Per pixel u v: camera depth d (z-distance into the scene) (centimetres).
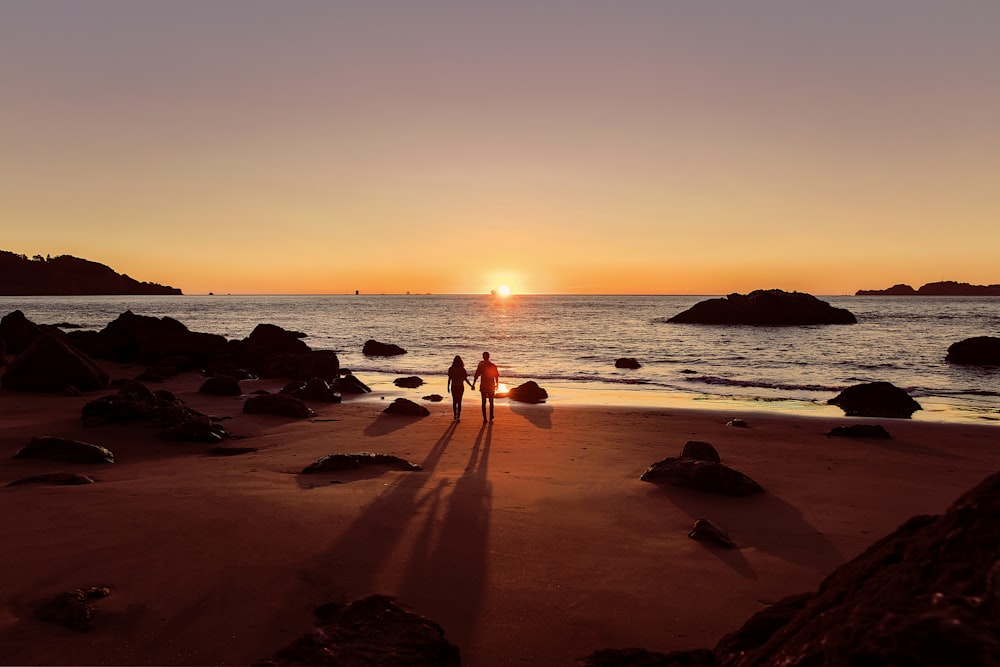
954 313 12325
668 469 1010
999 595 232
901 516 847
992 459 1259
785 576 625
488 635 486
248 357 3400
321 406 2050
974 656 215
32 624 466
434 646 414
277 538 673
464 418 1800
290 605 518
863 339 5981
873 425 1578
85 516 725
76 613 474
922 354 4431
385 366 3781
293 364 3077
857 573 325
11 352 3694
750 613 539
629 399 2383
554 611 533
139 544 635
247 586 549
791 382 2980
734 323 8650
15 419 1536
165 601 513
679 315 9131
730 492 938
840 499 935
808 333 6856
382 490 901
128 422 1446
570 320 10200
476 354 4569
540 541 710
